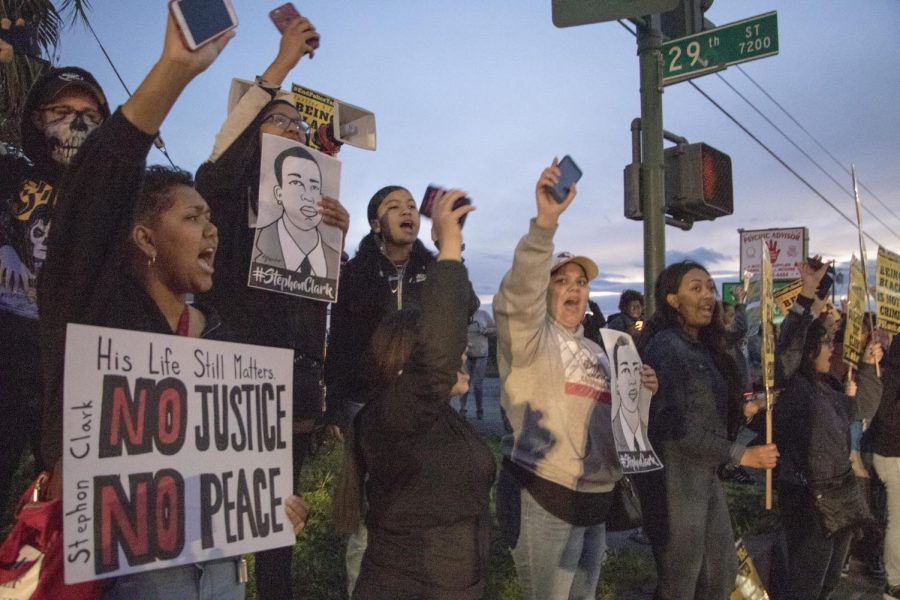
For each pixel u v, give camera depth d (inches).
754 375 310.7
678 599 145.5
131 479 74.9
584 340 135.4
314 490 228.7
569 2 182.2
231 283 121.8
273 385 88.7
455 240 99.6
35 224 117.3
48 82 109.3
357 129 156.9
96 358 73.6
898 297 240.8
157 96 71.8
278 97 129.7
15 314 115.7
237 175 118.1
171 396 79.0
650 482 147.3
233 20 73.4
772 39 206.4
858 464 233.8
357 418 105.3
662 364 147.2
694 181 209.8
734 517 257.3
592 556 131.5
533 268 116.6
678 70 219.6
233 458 83.7
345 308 148.3
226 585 85.1
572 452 123.9
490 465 104.7
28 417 118.4
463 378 108.0
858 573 241.6
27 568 72.0
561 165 114.9
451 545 98.9
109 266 76.5
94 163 72.5
